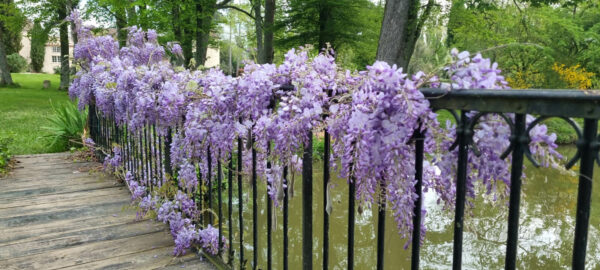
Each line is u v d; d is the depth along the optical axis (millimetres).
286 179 1510
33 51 37438
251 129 1567
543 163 775
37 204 3061
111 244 2334
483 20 12391
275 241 3627
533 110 721
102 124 4453
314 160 6906
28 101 13930
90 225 2629
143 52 4277
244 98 1521
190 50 14070
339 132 1115
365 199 1065
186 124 1944
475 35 12922
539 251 3635
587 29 18906
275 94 1439
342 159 1113
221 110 1731
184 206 2332
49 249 2262
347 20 13930
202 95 1834
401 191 989
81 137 5500
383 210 1101
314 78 1243
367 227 4133
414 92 908
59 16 16703
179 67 2426
